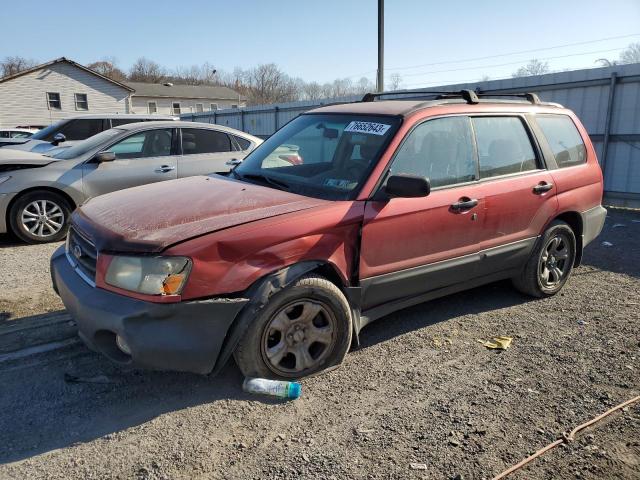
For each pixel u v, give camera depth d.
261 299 3.07
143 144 7.57
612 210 10.77
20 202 6.78
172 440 2.79
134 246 2.89
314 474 2.56
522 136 4.70
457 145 4.14
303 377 3.40
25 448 2.70
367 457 2.69
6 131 21.30
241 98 70.75
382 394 3.28
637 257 6.70
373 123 3.99
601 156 11.30
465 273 4.21
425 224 3.79
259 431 2.89
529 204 4.55
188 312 2.90
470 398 3.25
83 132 10.48
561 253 5.08
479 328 4.33
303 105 22.03
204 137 8.01
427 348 3.94
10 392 3.20
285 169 4.12
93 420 2.96
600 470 2.61
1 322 4.21
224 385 3.34
